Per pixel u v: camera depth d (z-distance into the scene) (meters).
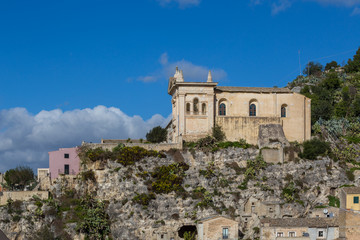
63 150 119.69
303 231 97.81
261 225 100.50
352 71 199.50
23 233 106.31
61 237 105.44
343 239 96.75
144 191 111.50
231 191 115.00
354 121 147.75
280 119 129.00
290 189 116.69
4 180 137.50
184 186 114.19
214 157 119.69
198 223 104.06
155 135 134.62
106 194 112.75
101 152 115.75
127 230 107.25
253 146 124.31
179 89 124.75
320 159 122.69
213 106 125.88
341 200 104.00
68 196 114.81
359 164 125.44
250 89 130.88
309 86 179.25
